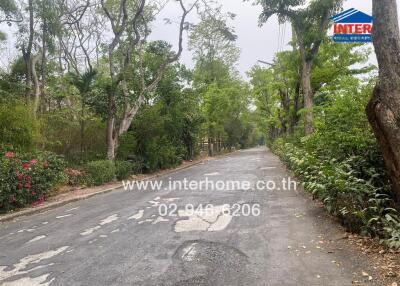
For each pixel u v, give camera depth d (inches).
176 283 159.8
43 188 390.9
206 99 1421.0
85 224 285.1
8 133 436.8
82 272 177.5
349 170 267.7
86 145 639.1
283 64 824.9
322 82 740.0
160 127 759.7
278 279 161.9
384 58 203.3
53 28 698.2
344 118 311.4
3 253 215.9
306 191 392.5
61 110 629.6
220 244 215.5
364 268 170.4
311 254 193.2
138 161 719.7
